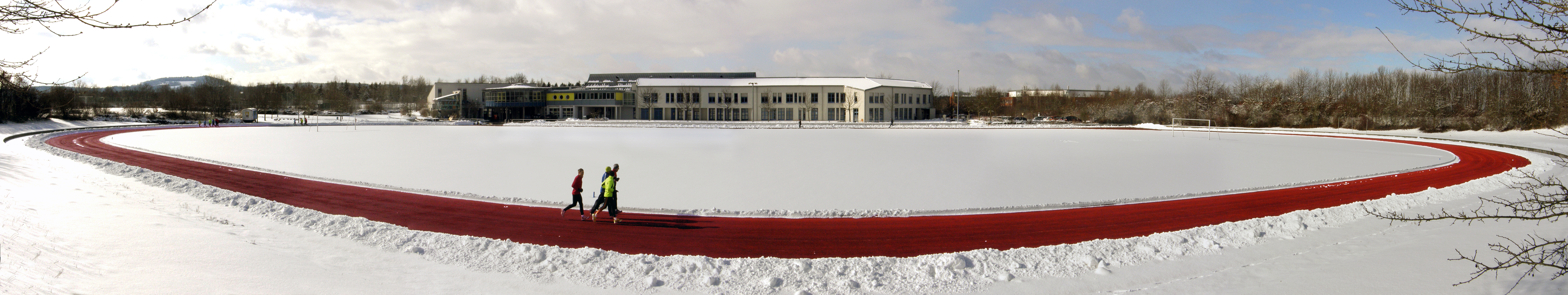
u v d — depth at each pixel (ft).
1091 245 46.93
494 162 124.16
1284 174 106.22
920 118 449.06
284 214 56.85
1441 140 202.28
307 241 46.91
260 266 38.24
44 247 37.22
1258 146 173.27
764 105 418.10
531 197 80.02
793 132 256.73
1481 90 269.03
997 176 103.35
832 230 57.47
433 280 38.60
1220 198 77.56
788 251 49.93
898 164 122.93
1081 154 144.56
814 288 38.17
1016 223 61.11
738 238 54.13
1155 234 52.54
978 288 38.34
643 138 205.16
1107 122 344.28
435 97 515.91
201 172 100.53
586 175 103.60
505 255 44.09
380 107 529.04
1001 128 296.30
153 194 68.08
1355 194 81.10
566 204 70.59
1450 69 26.61
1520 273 34.91
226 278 35.45
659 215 63.67
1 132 183.62
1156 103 369.91
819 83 439.22
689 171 109.40
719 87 421.59
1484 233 46.39
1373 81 368.68
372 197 75.15
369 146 162.40
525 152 148.56
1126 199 75.56
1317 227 52.54
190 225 48.11
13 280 30.22
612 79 497.05
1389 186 89.15
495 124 331.98
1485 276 35.19
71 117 246.68
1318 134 242.99
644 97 416.87
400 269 40.68
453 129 272.51
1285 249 46.11
